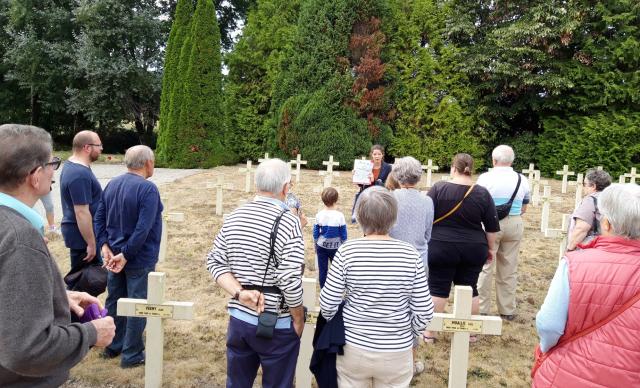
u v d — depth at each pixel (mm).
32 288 1580
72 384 3631
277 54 20547
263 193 2773
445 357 4355
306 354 3449
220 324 4840
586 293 1988
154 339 3375
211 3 19016
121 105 24047
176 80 18984
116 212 3789
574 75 18141
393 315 2557
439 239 4066
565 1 18422
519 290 6176
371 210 2625
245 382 2762
